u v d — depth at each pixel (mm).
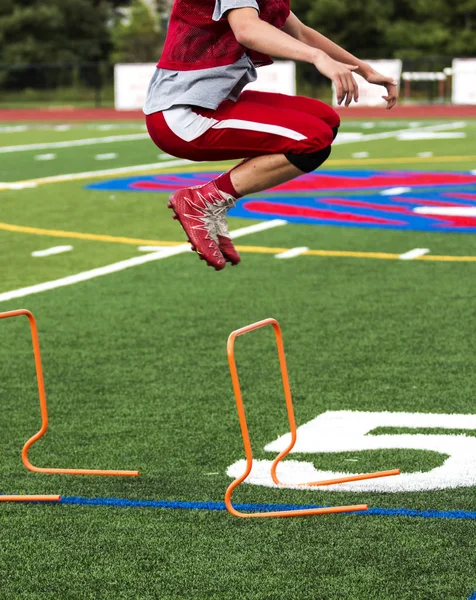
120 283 11055
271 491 5363
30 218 15797
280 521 4949
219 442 6191
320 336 8688
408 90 50250
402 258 12227
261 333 8836
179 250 13016
